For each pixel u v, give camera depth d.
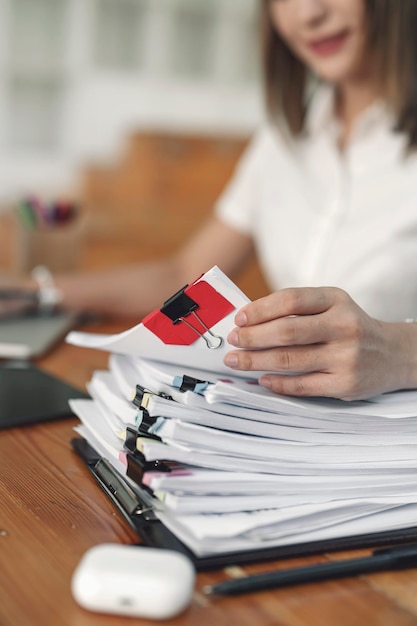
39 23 4.23
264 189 1.67
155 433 0.60
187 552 0.55
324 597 0.53
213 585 0.52
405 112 1.38
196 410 0.60
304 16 1.40
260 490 0.60
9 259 3.09
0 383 0.99
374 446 0.64
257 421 0.62
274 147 1.67
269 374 0.65
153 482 0.56
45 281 1.50
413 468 0.65
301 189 1.58
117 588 0.48
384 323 0.69
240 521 0.56
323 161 1.54
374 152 1.43
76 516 0.63
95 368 1.13
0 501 0.65
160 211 4.20
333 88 1.56
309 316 0.62
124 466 0.64
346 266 1.41
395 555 0.57
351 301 0.64
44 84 4.34
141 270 1.61
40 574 0.54
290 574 0.53
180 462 0.60
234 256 1.75
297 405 0.61
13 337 1.22
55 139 4.44
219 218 1.76
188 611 0.50
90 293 1.50
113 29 4.37
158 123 4.57
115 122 4.52
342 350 0.63
